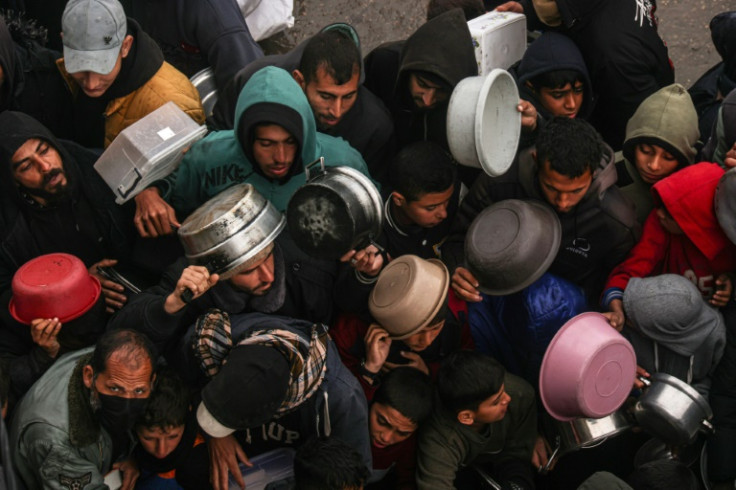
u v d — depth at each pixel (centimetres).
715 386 362
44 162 337
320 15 541
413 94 369
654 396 349
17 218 356
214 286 332
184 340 331
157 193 359
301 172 349
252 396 293
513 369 387
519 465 371
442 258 377
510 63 427
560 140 330
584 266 370
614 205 356
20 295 319
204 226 310
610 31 393
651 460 371
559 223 354
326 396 326
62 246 364
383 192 385
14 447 306
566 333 348
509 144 356
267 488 339
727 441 360
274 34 529
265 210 322
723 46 407
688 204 342
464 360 340
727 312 359
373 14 541
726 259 353
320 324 338
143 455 334
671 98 363
